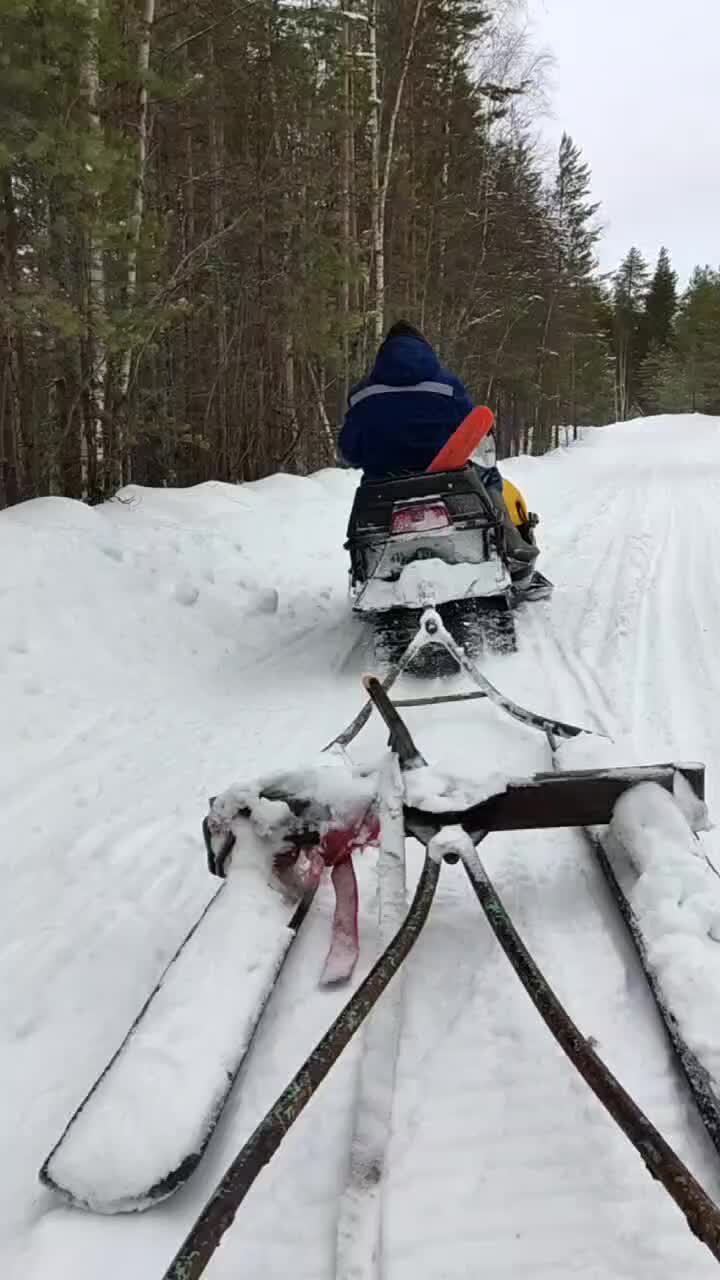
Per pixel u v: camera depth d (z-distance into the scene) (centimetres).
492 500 602
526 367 3309
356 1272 153
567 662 520
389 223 2042
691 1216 124
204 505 949
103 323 822
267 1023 226
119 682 523
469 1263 160
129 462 1133
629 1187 174
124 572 650
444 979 239
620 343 7856
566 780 260
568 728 361
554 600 668
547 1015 168
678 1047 191
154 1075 192
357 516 542
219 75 1421
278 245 1506
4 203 779
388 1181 178
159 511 894
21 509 712
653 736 400
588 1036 212
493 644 545
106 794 384
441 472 529
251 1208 176
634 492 1386
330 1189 179
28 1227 177
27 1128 205
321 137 1644
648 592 671
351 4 1664
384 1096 186
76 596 581
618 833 256
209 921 239
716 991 199
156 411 1338
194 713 489
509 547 604
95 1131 181
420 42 1959
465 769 268
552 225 3275
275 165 1535
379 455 570
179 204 1440
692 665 499
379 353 584
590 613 624
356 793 260
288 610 702
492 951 250
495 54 2320
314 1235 169
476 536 528
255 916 241
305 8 1523
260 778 264
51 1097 215
